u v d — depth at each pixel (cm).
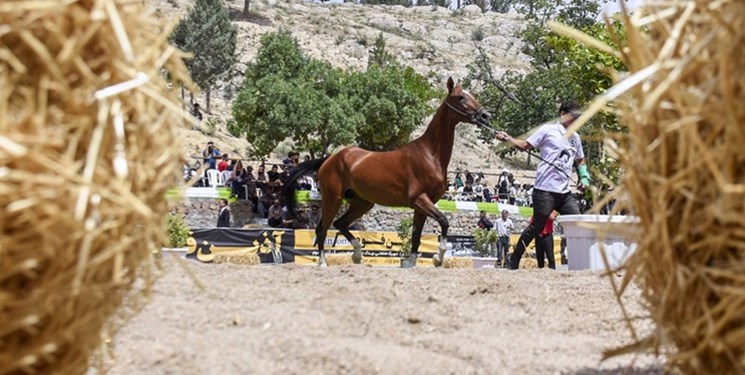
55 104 265
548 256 1275
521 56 9762
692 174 285
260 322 525
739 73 265
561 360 465
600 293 645
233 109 4053
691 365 317
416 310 566
